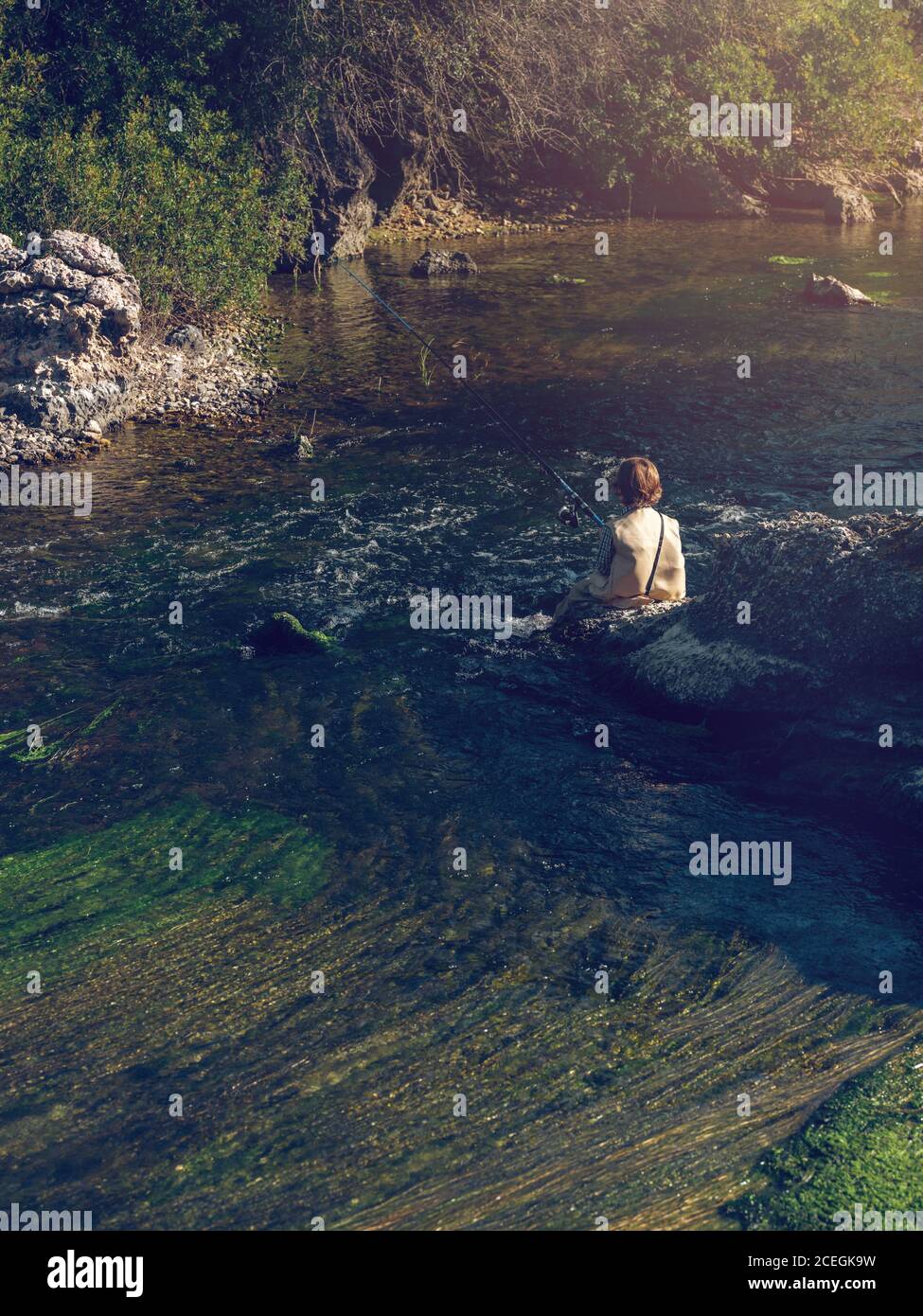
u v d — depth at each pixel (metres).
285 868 4.52
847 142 23.48
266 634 6.35
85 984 3.90
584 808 4.88
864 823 4.72
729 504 8.05
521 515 8.02
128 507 8.36
